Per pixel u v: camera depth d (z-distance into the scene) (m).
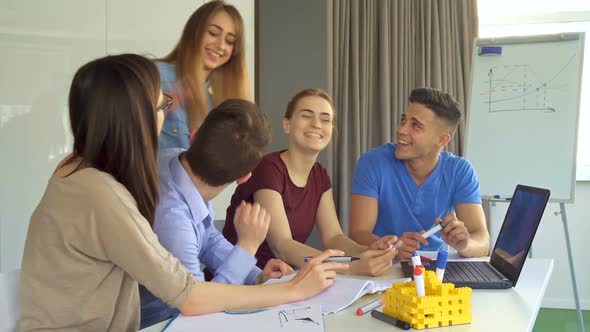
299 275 1.18
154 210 1.04
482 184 3.07
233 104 1.20
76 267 0.96
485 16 3.96
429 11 3.59
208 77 2.32
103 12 2.16
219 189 1.26
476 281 1.35
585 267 3.71
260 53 3.44
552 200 2.94
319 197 1.96
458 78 3.63
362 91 3.53
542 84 3.02
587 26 3.85
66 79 2.03
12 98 1.85
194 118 2.27
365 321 1.06
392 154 2.15
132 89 0.96
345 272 1.48
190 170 1.22
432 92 2.04
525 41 3.08
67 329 0.98
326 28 3.34
